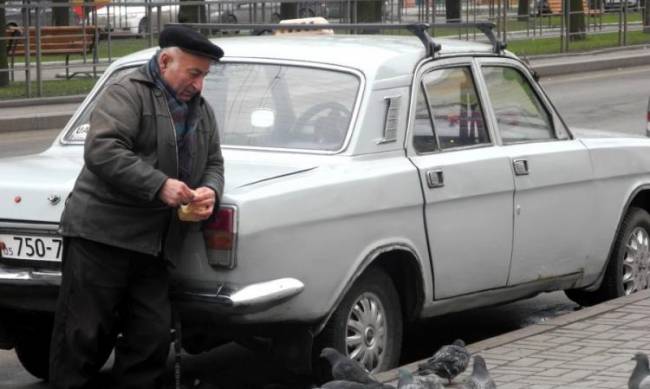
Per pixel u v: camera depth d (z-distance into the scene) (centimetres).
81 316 625
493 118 809
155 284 633
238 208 627
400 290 745
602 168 873
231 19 2689
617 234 902
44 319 713
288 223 648
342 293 682
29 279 661
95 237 614
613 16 3628
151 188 603
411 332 899
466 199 764
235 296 626
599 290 916
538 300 997
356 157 711
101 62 2538
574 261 855
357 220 689
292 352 677
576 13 3491
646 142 921
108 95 618
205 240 630
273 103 742
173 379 775
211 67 768
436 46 776
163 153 620
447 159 757
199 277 634
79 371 635
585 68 3222
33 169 705
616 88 2780
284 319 654
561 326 813
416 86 755
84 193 620
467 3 3188
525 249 812
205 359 820
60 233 634
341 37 833
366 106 725
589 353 748
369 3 2950
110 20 2533
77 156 757
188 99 629
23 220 665
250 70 761
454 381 682
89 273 619
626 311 848
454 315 945
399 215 717
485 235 778
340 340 691
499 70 833
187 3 2595
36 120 2197
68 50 2492
